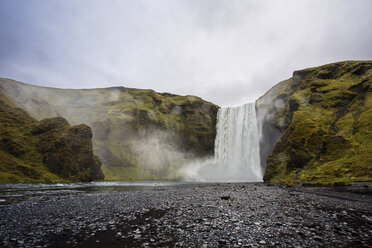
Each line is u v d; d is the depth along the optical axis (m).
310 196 18.89
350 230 8.66
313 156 33.84
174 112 97.69
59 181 40.44
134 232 8.64
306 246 6.94
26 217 11.45
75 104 78.12
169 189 28.08
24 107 59.03
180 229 8.96
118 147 73.56
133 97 93.44
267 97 73.44
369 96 39.00
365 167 25.34
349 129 34.81
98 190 26.88
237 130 81.88
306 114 42.50
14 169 36.41
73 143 47.22
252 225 9.44
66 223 10.16
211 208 13.48
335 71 57.38
